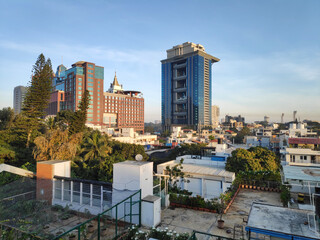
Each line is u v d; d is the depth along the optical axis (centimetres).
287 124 19575
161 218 1259
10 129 3272
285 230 788
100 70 15200
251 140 7475
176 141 8869
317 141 4378
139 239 938
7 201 1211
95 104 14712
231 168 2473
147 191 1234
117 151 4125
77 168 2275
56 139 2262
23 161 2430
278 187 1927
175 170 2130
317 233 755
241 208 1472
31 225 1042
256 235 1016
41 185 1376
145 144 8238
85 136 3684
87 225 1082
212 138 9112
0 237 922
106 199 1266
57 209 1255
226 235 1060
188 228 1136
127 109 17625
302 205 1363
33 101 3362
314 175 1245
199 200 1417
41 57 3472
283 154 3981
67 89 14838
